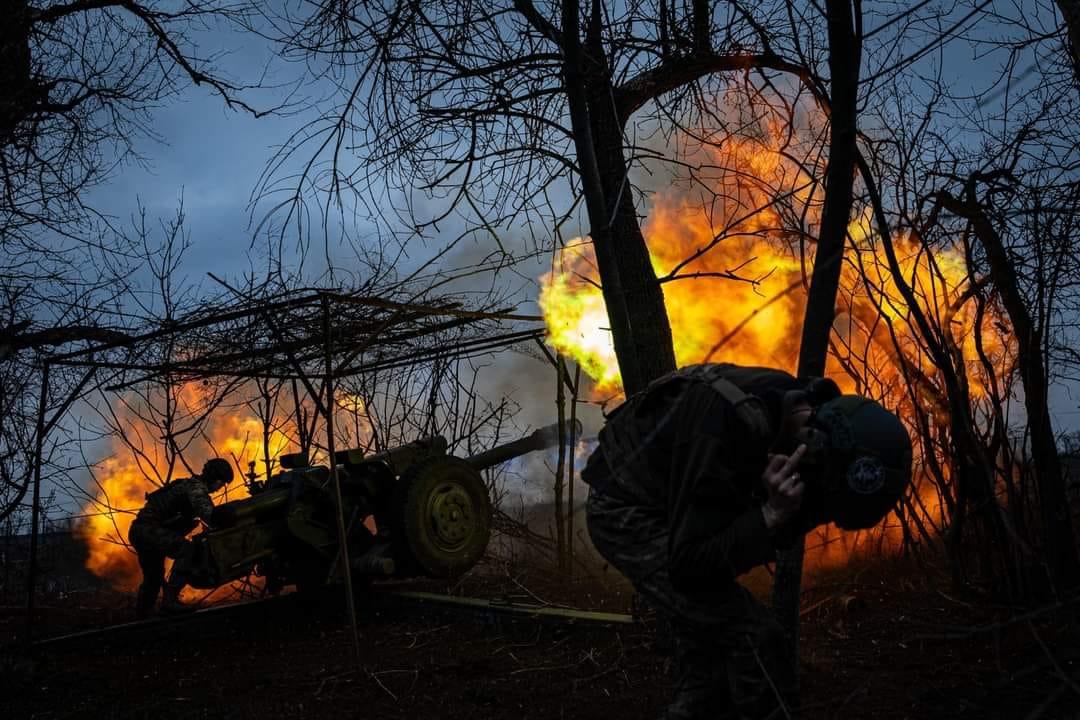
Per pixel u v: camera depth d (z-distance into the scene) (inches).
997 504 166.1
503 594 267.4
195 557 267.7
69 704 195.0
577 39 156.3
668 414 101.6
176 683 209.5
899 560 246.1
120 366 260.2
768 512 95.7
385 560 270.2
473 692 179.9
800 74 162.1
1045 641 172.6
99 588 384.5
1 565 381.7
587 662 196.4
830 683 163.5
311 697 186.5
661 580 107.5
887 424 97.4
